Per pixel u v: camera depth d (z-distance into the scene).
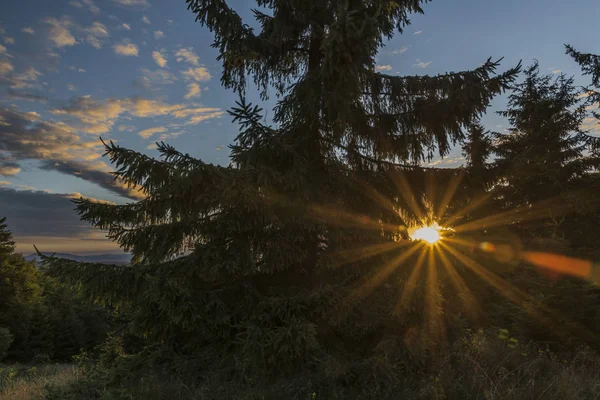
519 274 10.35
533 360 5.18
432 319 5.30
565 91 18.30
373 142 6.20
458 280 8.90
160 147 4.99
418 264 5.86
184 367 5.07
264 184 4.77
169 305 4.62
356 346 5.58
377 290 5.73
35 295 39.06
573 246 14.45
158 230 5.39
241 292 5.51
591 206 13.54
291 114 5.95
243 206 4.95
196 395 4.43
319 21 6.12
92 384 5.27
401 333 5.29
